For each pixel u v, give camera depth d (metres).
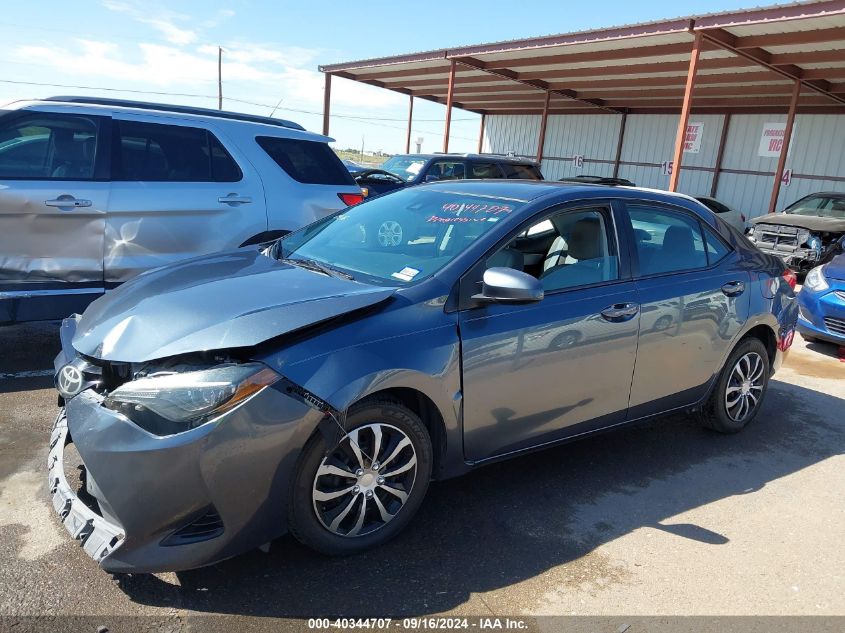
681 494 3.72
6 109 4.93
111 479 2.41
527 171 13.14
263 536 2.62
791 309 4.83
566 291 3.47
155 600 2.54
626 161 23.23
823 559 3.15
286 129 6.25
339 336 2.73
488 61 17.55
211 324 2.64
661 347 3.86
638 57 14.52
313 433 2.62
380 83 22.39
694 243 4.24
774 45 12.12
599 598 2.74
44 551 2.79
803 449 4.50
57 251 5.02
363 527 2.93
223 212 5.70
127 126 5.36
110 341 2.72
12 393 4.49
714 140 20.73
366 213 4.08
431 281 3.08
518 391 3.25
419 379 2.86
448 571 2.85
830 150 18.14
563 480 3.78
